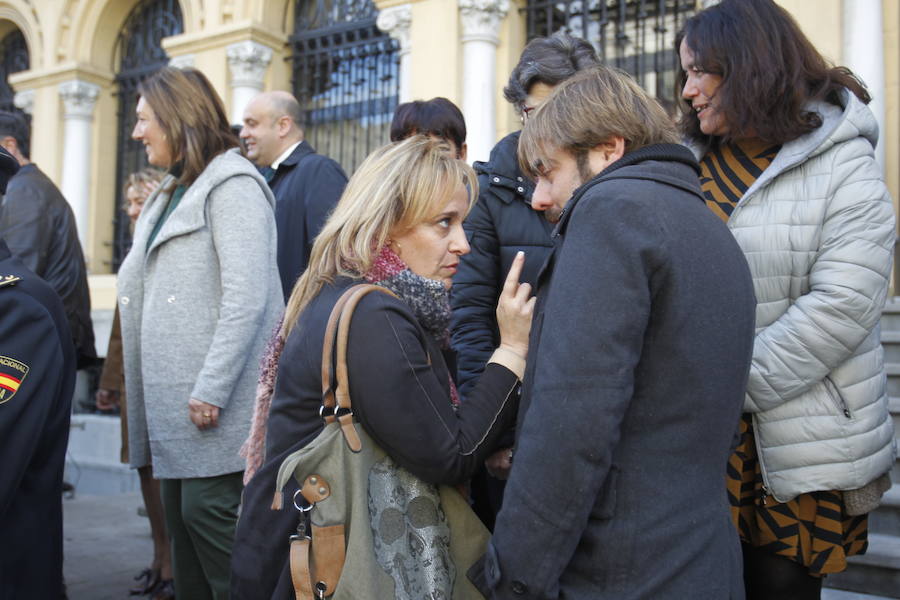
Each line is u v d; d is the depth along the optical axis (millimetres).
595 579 1262
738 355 1303
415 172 1558
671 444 1262
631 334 1206
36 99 7969
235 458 2395
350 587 1311
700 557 1250
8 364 1621
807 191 1781
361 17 6410
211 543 2400
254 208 2496
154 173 4254
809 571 1768
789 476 1736
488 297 2168
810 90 1829
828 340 1671
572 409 1187
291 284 3221
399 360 1391
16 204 3379
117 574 3693
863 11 3986
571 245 1295
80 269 3621
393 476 1420
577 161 1444
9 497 1605
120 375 3600
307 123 6629
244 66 6445
